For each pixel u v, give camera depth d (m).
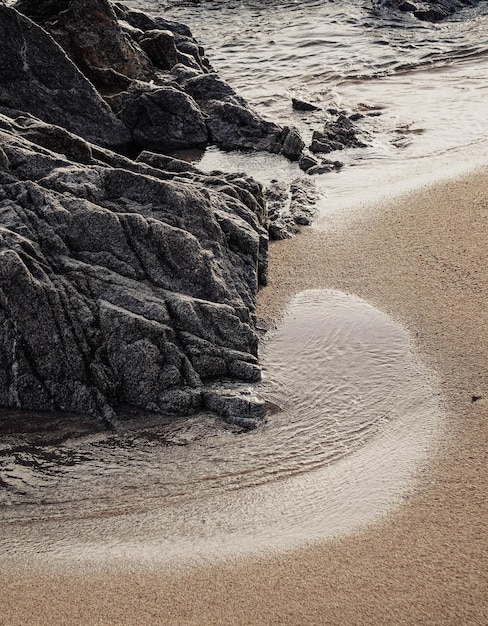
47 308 14.49
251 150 27.70
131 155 27.56
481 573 10.97
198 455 13.77
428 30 40.66
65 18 28.56
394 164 25.33
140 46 31.36
